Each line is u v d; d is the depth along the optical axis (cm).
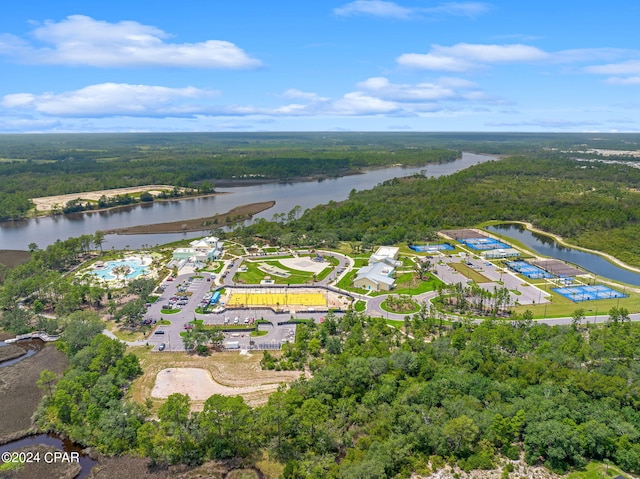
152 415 15500
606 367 16800
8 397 17088
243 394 16788
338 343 19412
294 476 12744
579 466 12312
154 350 19750
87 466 13862
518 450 12912
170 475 13338
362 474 11544
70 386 15812
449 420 13388
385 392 15250
